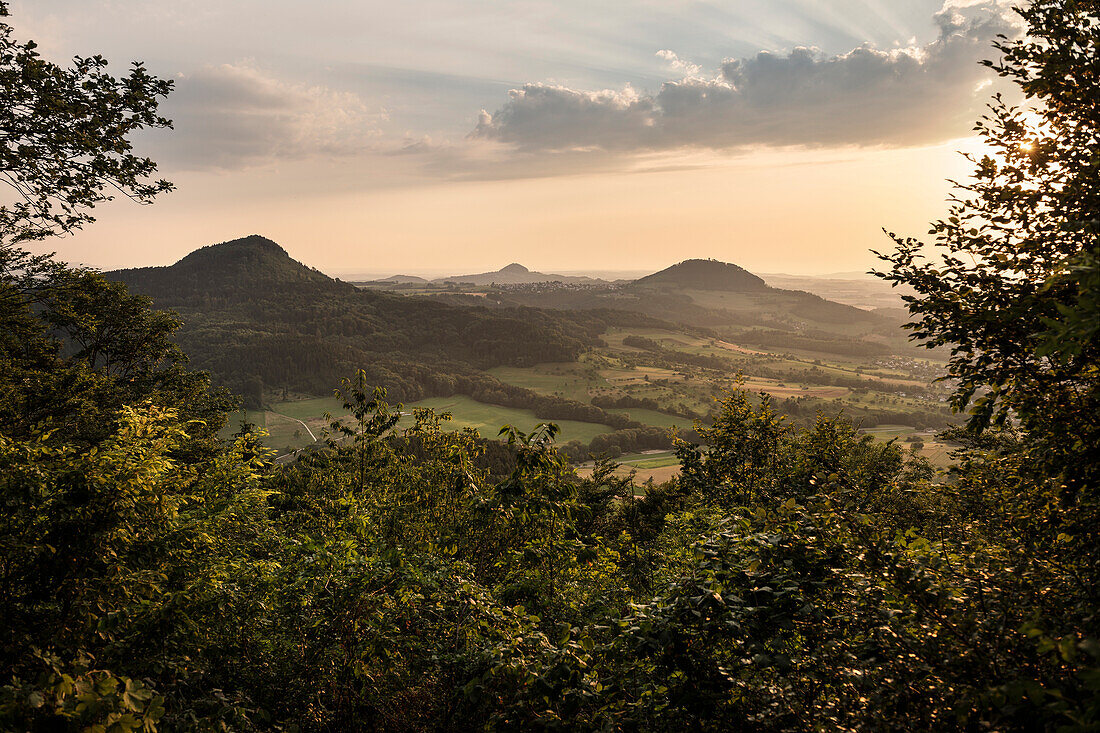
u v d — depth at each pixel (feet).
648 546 52.24
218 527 27.89
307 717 18.01
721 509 47.75
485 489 29.71
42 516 14.73
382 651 18.20
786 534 14.53
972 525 22.00
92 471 15.40
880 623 12.34
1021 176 17.81
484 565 29.60
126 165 38.06
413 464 44.04
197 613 18.06
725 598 13.33
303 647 19.89
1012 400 17.35
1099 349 14.34
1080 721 6.92
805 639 13.48
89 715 9.95
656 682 14.32
